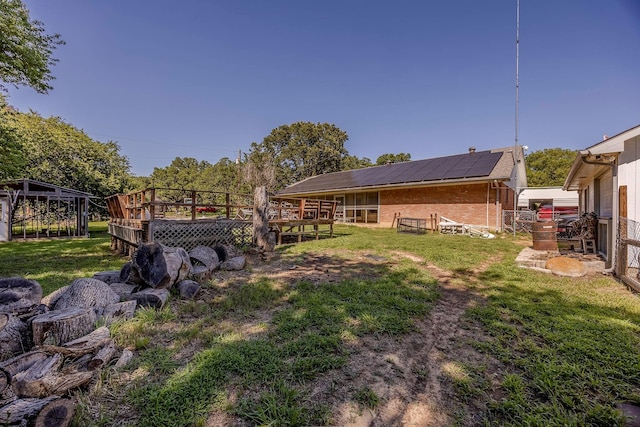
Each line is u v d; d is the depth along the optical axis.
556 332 2.81
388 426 1.69
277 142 37.03
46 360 1.89
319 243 9.12
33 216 14.59
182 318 3.23
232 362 2.26
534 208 22.42
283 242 10.04
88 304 2.91
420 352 2.53
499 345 2.60
